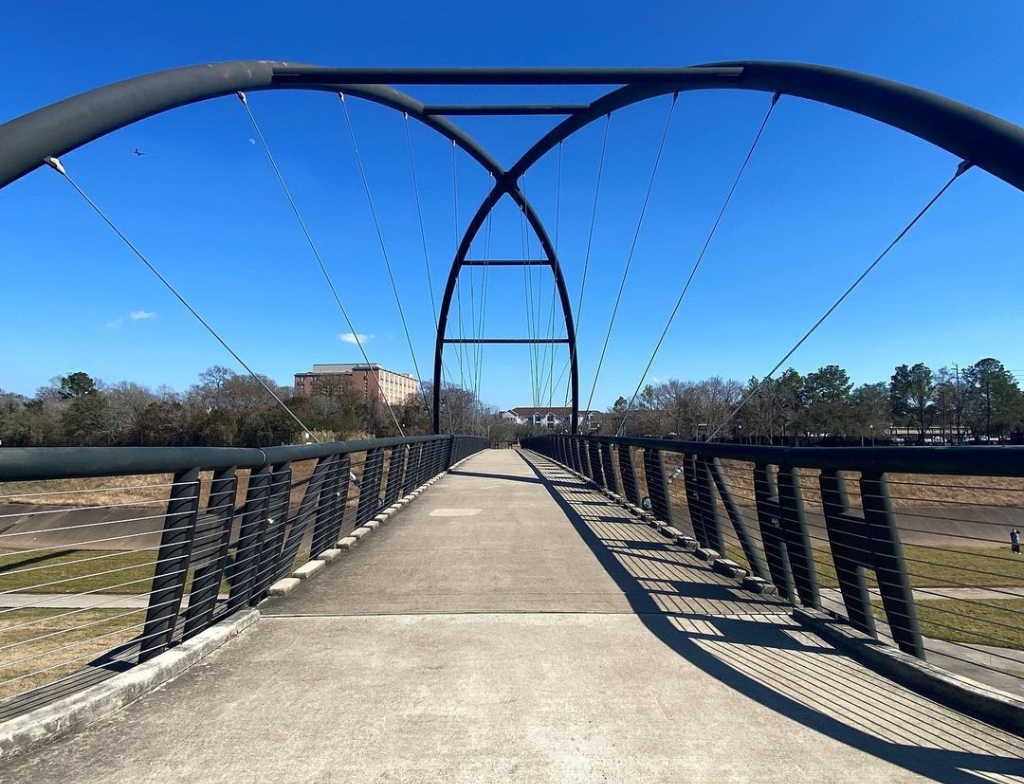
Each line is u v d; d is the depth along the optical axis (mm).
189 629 3924
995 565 13539
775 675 3447
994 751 2615
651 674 3461
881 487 3812
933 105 6828
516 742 2709
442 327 26625
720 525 6395
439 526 8633
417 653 3799
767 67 9086
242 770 2484
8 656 7965
